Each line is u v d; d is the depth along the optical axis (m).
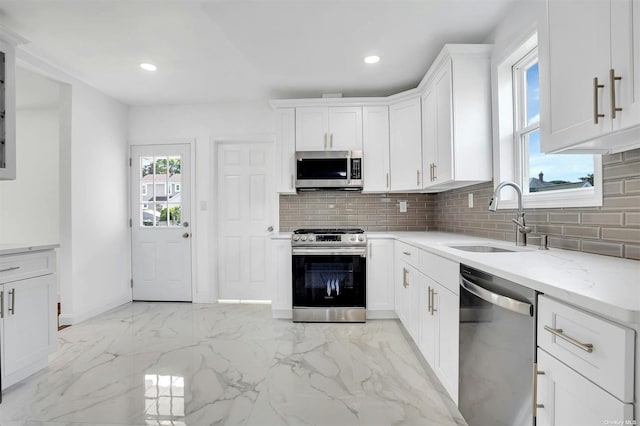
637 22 0.86
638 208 1.20
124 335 2.72
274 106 3.35
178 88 3.32
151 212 3.84
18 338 1.93
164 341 2.59
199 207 3.79
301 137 3.34
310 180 3.27
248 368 2.12
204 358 2.28
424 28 2.21
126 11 2.03
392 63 2.74
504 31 2.06
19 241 3.88
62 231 3.00
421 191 3.36
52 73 2.79
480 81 2.24
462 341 1.46
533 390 0.94
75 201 3.04
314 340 2.60
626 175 1.25
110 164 3.53
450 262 1.60
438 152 2.53
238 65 2.79
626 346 0.64
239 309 3.49
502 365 1.12
